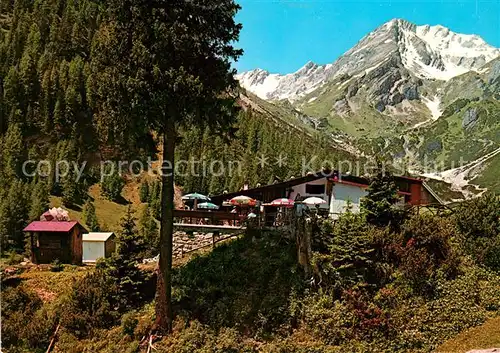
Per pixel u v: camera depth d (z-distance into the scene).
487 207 30.77
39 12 141.50
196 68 26.05
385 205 29.09
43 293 30.45
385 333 23.42
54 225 42.16
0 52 116.94
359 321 23.80
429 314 24.45
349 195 40.09
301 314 24.73
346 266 25.56
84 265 41.00
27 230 41.25
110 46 25.67
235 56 27.03
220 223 38.75
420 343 23.14
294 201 37.78
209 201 47.53
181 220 38.75
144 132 25.39
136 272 28.50
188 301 26.78
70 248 41.53
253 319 24.84
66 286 31.06
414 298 25.22
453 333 23.70
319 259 26.17
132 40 25.16
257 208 38.69
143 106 24.36
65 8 150.88
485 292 26.19
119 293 27.62
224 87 26.53
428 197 44.31
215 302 26.34
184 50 24.84
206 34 25.95
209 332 24.64
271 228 31.67
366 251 26.03
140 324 25.53
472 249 28.83
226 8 25.98
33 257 41.28
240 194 45.56
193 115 25.77
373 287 25.53
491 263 28.09
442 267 27.02
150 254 39.81
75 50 133.12
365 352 22.56
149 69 24.73
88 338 25.58
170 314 25.47
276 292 26.02
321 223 28.22
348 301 24.73
